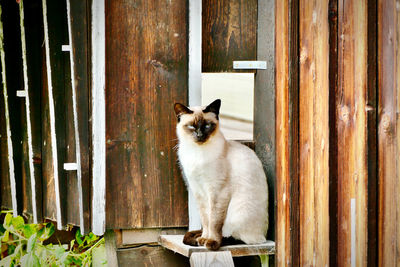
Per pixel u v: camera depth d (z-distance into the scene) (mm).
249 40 3443
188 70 3336
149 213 3348
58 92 3363
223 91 6586
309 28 2900
